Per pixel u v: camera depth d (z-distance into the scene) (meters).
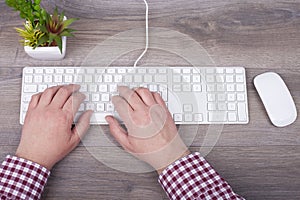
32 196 0.76
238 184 0.83
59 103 0.82
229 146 0.84
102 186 0.82
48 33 0.79
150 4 0.90
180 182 0.77
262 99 0.85
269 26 0.90
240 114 0.85
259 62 0.89
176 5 0.90
